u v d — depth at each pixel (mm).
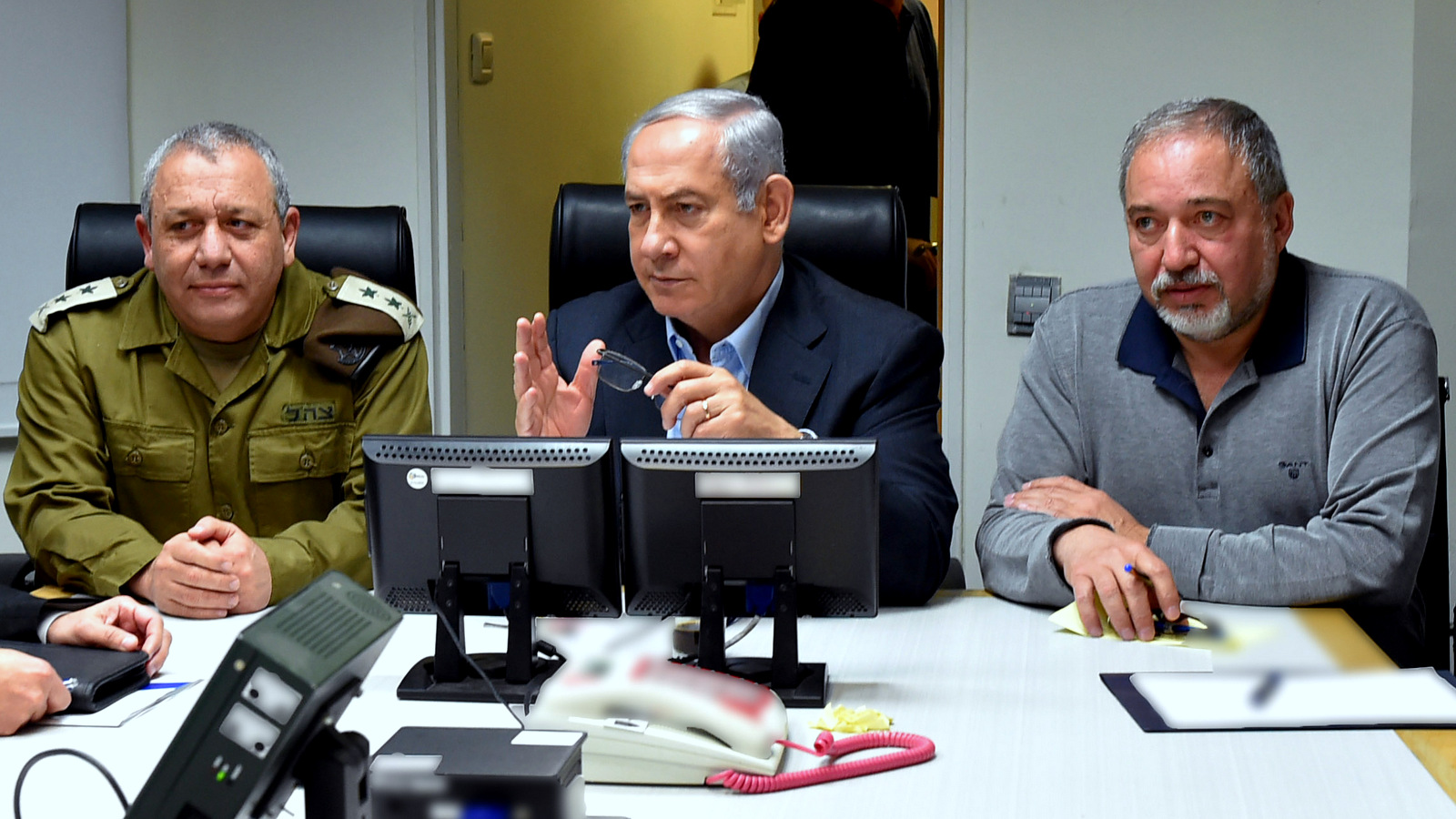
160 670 1418
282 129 3105
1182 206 1735
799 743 1179
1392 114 2600
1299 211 2666
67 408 1937
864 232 2021
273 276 1935
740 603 1354
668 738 1096
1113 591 1515
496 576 1368
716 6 4855
